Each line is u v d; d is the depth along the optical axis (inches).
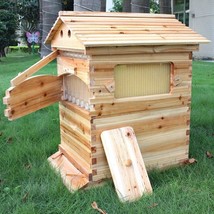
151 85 53.4
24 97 53.1
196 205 44.4
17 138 70.2
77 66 50.8
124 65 50.4
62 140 60.6
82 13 51.9
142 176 48.8
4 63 259.4
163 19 56.4
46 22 219.1
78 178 51.5
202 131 75.1
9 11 315.6
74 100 55.4
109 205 45.7
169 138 55.9
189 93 56.1
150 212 43.4
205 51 297.9
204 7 296.8
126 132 50.4
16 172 54.8
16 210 43.9
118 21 52.6
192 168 55.7
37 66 54.4
